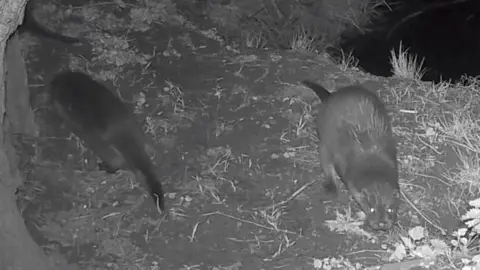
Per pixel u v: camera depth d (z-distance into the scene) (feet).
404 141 20.81
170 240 18.86
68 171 20.07
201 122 21.24
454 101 22.11
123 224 19.13
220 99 21.85
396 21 29.81
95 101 20.21
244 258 18.49
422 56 28.78
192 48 23.53
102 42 23.06
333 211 19.42
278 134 21.01
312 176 20.13
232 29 25.61
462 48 29.12
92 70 22.26
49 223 19.06
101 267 18.29
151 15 24.27
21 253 17.92
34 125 20.65
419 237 18.28
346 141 19.58
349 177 19.24
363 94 20.29
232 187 19.89
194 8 25.67
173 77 22.41
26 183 19.70
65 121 20.36
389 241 18.74
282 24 27.68
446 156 20.53
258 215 19.34
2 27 17.48
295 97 21.89
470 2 31.12
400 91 22.22
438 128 21.12
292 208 19.47
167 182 19.98
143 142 20.03
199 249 18.71
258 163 20.39
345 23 28.96
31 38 22.58
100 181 19.94
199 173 20.15
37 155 20.22
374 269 18.06
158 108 21.52
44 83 21.66
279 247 18.65
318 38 28.25
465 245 18.20
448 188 19.88
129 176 20.04
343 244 18.72
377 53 28.50
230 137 20.94
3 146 17.97
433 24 29.91
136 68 22.53
